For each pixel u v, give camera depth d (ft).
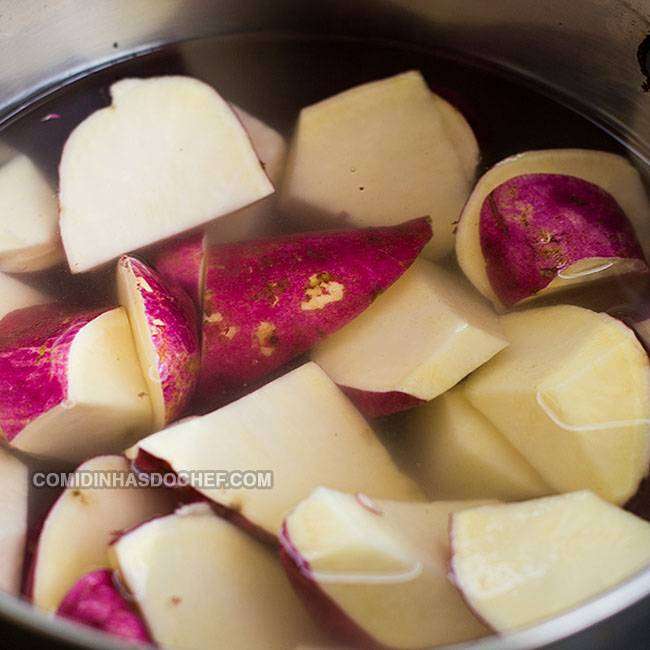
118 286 1.06
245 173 1.13
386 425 0.99
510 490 0.97
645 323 1.04
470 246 1.09
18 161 1.16
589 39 1.21
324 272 1.03
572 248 1.08
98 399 0.97
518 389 0.98
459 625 0.88
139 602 0.88
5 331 1.04
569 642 0.80
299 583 0.89
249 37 1.32
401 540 0.90
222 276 1.03
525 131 1.22
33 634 0.79
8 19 1.19
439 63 1.30
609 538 0.90
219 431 0.96
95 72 1.28
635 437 0.96
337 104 1.18
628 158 1.21
